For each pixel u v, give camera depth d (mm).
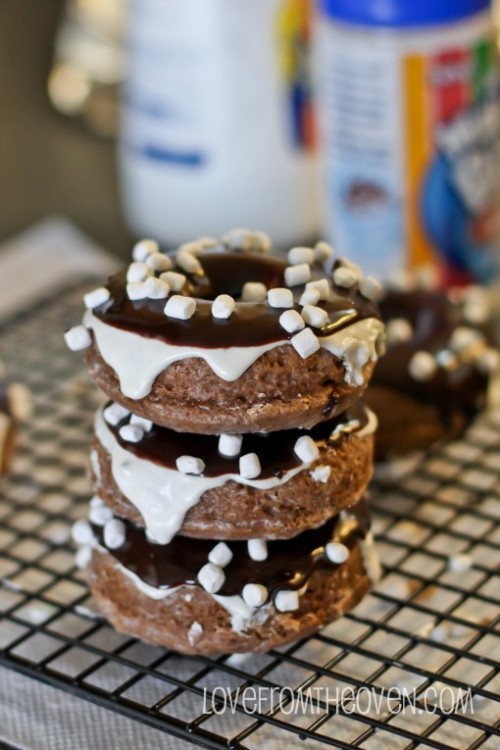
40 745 523
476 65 698
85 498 630
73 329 539
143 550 546
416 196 712
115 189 846
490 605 570
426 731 515
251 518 529
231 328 518
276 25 749
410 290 674
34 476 645
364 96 702
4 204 830
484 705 531
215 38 745
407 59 690
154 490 532
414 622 565
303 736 512
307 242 795
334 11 700
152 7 750
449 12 686
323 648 556
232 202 775
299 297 532
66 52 960
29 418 678
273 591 537
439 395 645
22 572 592
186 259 549
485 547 597
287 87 761
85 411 683
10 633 565
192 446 531
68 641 551
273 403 519
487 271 732
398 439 639
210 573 534
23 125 919
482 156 713
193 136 762
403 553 596
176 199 778
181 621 541
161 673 543
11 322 735
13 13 1091
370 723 510
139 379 521
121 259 786
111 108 926
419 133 702
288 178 776
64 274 769
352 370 527
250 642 538
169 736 526
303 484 532
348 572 553
